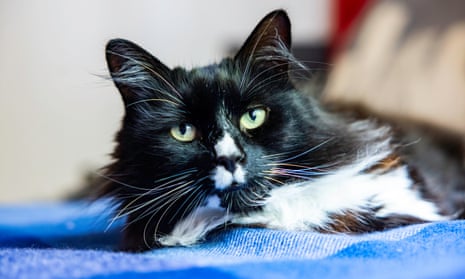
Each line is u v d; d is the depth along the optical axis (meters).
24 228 0.66
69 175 1.07
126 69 0.54
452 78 0.73
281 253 0.45
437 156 0.66
